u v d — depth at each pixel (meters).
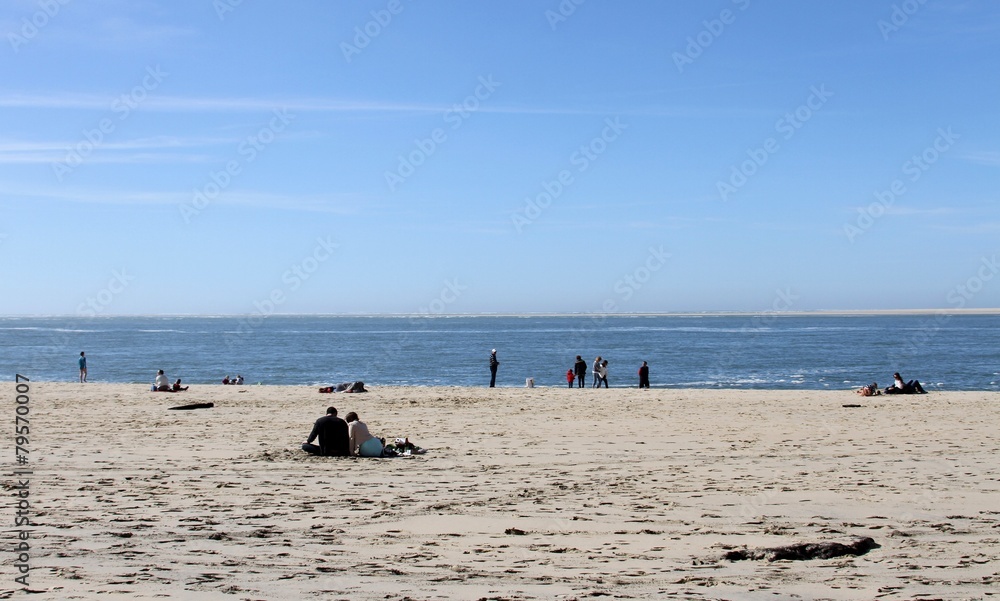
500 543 7.65
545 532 8.17
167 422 20.06
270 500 9.94
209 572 6.25
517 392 30.72
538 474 12.21
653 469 12.76
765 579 6.34
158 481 11.30
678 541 7.75
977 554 7.25
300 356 75.31
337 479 11.66
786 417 21.55
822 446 15.61
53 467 12.55
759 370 56.72
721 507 9.55
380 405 25.28
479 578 6.27
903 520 8.78
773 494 10.42
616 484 11.27
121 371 56.47
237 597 5.47
